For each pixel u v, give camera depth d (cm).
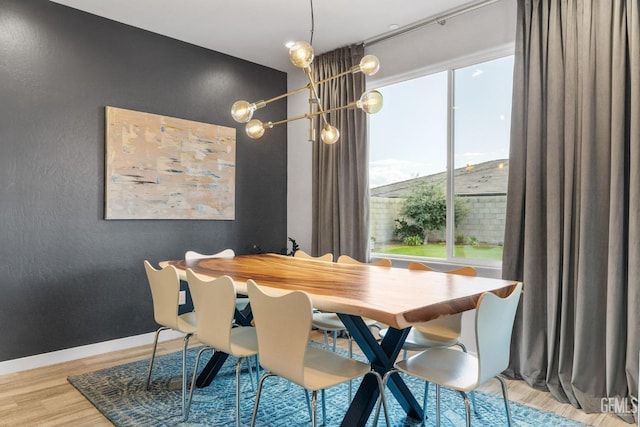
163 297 256
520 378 299
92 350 351
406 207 399
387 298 181
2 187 308
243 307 319
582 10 269
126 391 276
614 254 249
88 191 349
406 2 331
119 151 361
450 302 177
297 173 487
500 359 184
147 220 384
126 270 371
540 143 288
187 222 411
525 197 295
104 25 357
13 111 313
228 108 443
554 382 276
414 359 204
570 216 270
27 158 319
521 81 298
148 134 379
